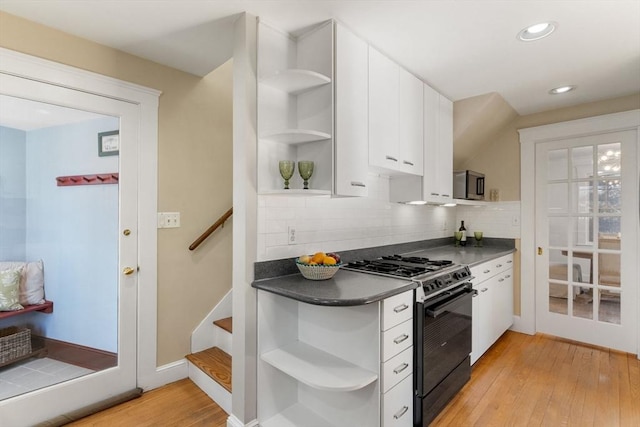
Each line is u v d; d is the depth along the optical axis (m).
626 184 2.85
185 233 2.40
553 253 3.25
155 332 2.23
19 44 1.72
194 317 2.44
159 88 2.26
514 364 2.63
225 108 2.63
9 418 1.73
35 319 1.87
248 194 1.72
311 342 1.88
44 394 1.82
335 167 1.74
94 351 2.03
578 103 3.06
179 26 1.80
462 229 3.72
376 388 1.56
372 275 1.95
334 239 2.25
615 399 2.13
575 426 1.86
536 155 3.33
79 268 2.00
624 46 2.02
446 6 1.63
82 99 1.93
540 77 2.48
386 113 2.13
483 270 2.64
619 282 2.90
